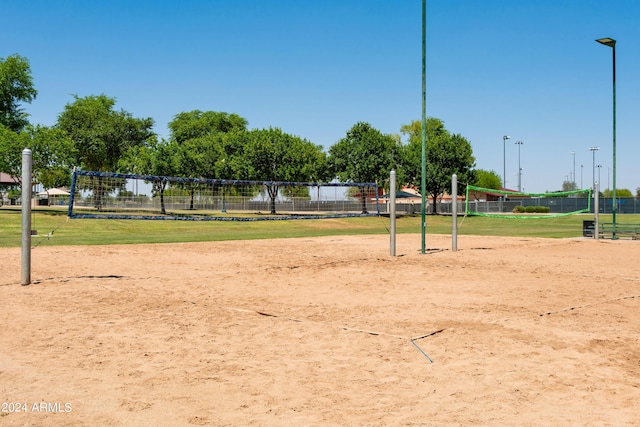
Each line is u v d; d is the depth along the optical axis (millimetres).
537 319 7355
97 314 7676
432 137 61906
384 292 9727
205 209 39062
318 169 55781
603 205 68500
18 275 11844
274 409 4191
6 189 61562
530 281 10977
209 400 4379
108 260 15203
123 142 70188
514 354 5676
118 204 26609
